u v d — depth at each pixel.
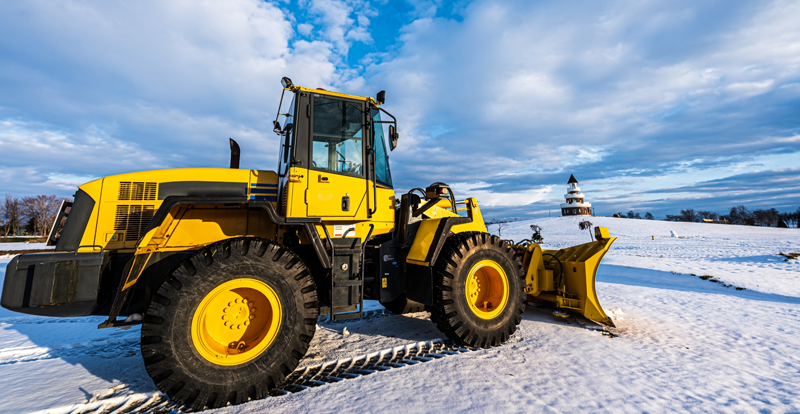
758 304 6.10
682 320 4.86
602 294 6.96
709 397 2.56
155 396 2.77
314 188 3.46
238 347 2.82
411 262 3.93
